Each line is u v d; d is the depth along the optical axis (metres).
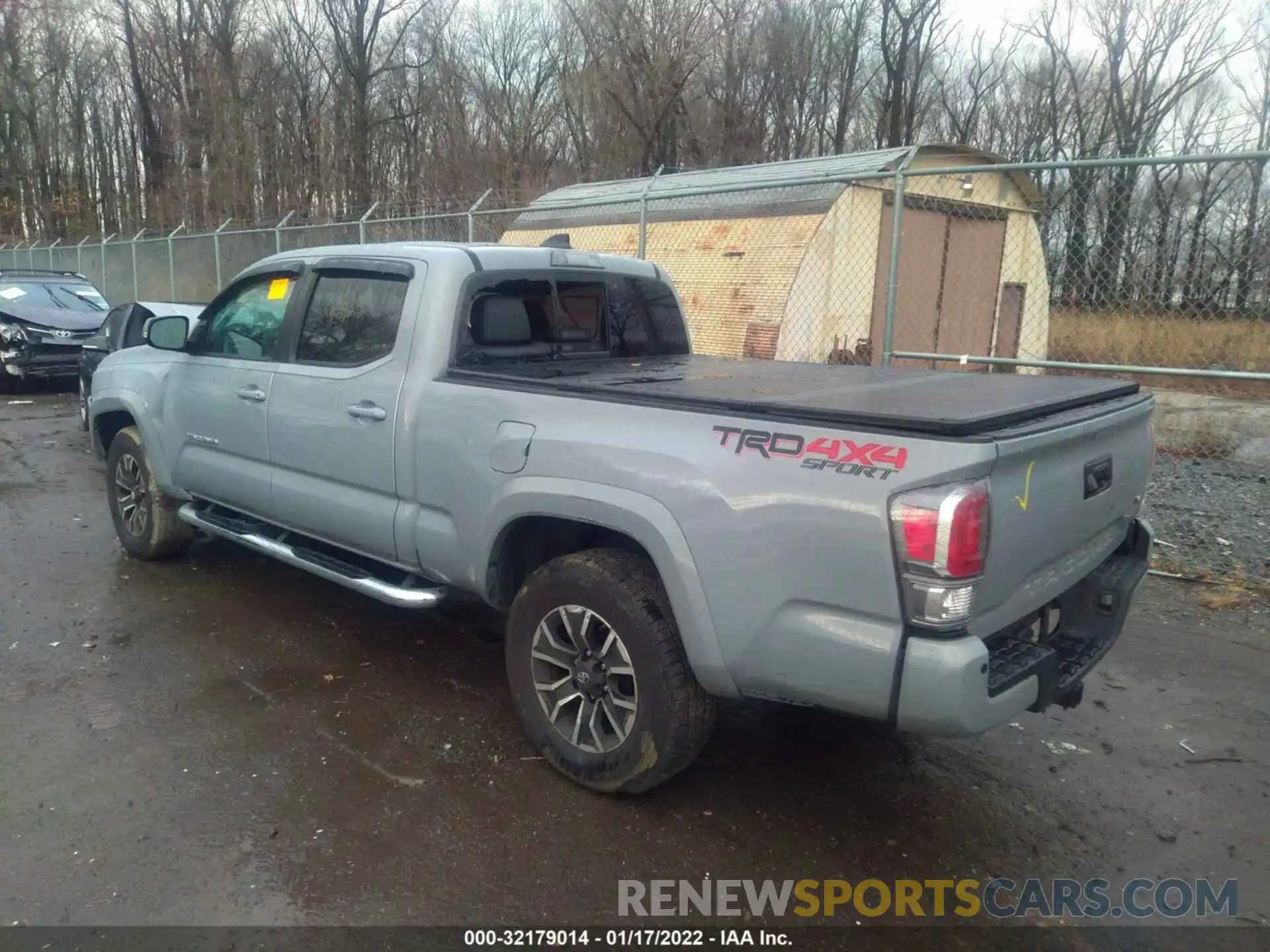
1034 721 4.02
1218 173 9.91
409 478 3.73
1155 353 9.73
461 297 3.75
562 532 3.48
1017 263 13.30
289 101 33.59
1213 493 7.77
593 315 4.41
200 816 3.13
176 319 4.95
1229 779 3.57
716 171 13.03
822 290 10.96
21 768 3.40
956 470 2.40
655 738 3.05
